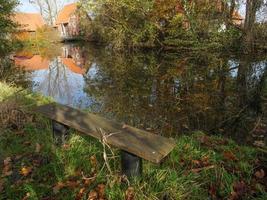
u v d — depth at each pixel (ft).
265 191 9.48
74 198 9.34
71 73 43.47
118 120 20.06
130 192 9.15
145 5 60.23
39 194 9.52
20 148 12.59
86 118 11.09
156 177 9.89
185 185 9.71
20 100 18.85
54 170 10.65
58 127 12.25
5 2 68.49
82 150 11.89
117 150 11.46
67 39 122.93
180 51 61.72
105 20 72.54
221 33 56.95
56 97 27.94
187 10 58.65
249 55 53.42
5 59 60.70
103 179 10.00
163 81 34.94
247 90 29.27
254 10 53.01
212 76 36.91
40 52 80.02
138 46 67.67
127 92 29.73
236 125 18.98
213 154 11.74
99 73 42.50
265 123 19.20
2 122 14.84
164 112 22.17
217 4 57.57
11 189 9.82
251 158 11.83
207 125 19.01
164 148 8.33
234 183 9.77
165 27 63.67
